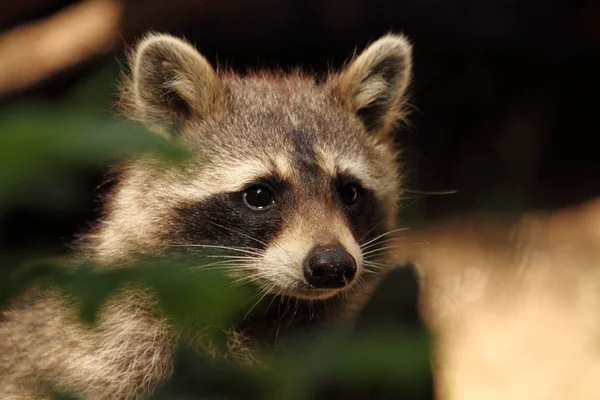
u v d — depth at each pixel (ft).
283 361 17.75
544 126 71.26
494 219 63.77
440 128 70.28
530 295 54.80
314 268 26.86
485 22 66.44
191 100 30.94
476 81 70.23
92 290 9.98
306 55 67.05
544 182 68.54
